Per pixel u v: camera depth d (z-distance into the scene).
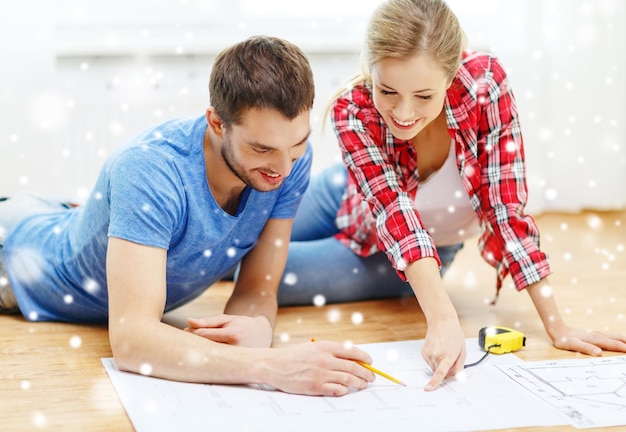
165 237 1.28
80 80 2.64
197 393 1.18
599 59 3.02
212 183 1.35
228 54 1.22
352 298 1.85
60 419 1.14
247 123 1.18
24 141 2.54
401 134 1.37
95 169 2.66
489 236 1.69
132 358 1.23
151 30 2.72
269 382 1.18
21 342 1.50
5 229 1.66
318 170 2.80
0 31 2.49
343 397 1.17
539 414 1.13
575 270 2.14
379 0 2.85
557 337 1.45
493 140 1.51
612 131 3.07
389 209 1.44
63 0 2.66
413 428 1.07
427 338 1.29
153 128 1.39
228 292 1.94
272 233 1.52
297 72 1.19
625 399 1.18
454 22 1.31
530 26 2.94
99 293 1.53
